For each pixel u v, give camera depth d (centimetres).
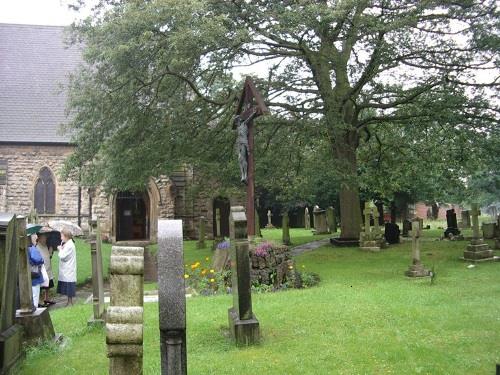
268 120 1717
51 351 590
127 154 1490
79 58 3012
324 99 1559
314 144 1836
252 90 1088
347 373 480
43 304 1077
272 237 2444
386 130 2078
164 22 1256
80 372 514
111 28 1274
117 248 296
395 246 1788
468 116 1619
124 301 282
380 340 583
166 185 2703
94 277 735
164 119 1569
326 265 1356
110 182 1605
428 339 584
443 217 4844
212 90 1733
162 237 338
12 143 2581
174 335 312
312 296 870
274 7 1350
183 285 321
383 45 1369
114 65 1334
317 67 1597
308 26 1283
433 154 1933
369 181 2339
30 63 2934
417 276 1086
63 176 1689
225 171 1808
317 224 2636
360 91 1738
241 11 1336
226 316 739
